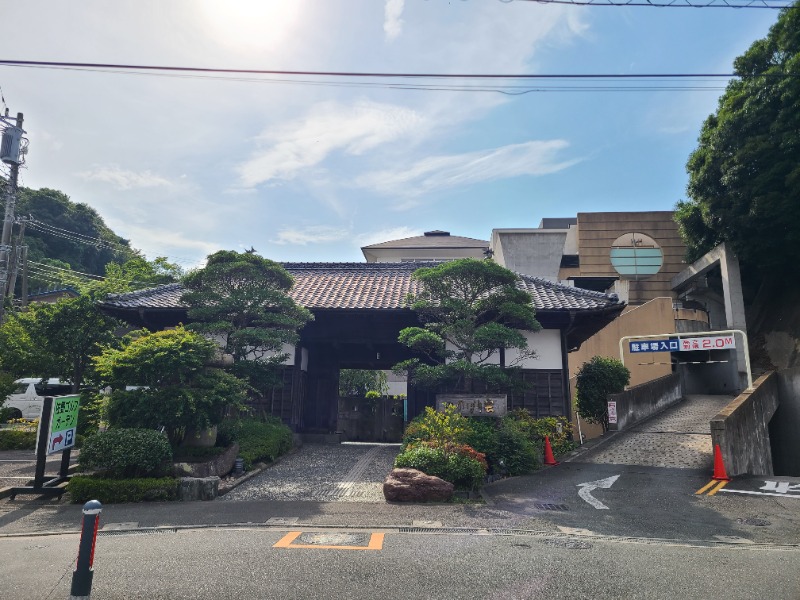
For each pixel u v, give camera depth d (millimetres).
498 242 24531
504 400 11438
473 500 8508
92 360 14047
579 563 5344
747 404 13039
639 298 25062
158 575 4855
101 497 8211
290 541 6016
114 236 44219
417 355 15219
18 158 18281
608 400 15516
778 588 4773
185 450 9922
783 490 9492
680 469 11344
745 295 24422
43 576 4883
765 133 18328
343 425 17609
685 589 4703
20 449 13852
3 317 18109
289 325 12125
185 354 9625
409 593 4496
